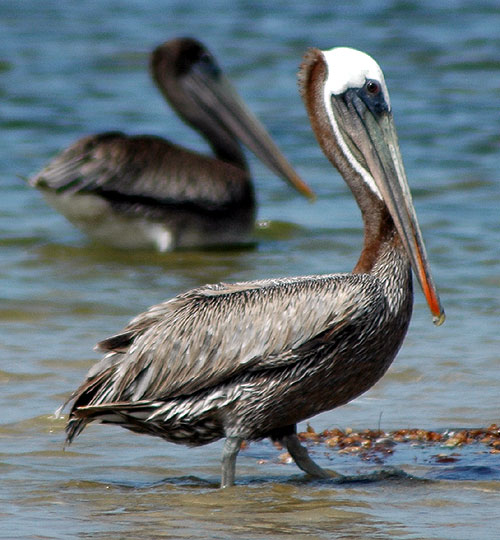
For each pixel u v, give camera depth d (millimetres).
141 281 16766
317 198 22156
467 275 16453
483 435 10695
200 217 19188
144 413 9656
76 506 8898
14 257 18016
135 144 19266
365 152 10320
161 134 27203
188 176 19234
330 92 10492
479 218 20016
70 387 12109
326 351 9359
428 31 40094
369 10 44281
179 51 20984
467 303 15180
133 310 15156
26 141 26250
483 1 45500
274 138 26891
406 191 10094
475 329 14055
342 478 9633
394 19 42281
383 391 12102
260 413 9492
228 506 8891
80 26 41969
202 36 39531
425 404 11672
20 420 11133
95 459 10250
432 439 10656
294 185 20172
